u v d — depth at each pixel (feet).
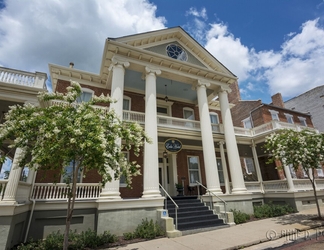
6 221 19.92
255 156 52.01
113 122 19.44
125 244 22.43
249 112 68.28
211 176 37.27
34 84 27.20
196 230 26.71
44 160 15.43
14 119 16.93
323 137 31.73
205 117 41.45
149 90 37.50
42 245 21.22
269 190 47.16
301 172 55.26
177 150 41.78
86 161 15.94
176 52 45.91
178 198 39.19
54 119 16.14
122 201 27.25
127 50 37.35
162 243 21.86
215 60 48.32
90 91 43.70
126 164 19.12
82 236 23.07
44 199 26.53
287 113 68.33
